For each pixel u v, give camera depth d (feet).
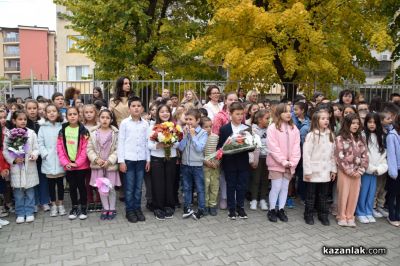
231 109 17.76
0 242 14.56
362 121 18.21
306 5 29.91
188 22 40.75
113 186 17.42
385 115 17.37
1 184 17.28
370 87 34.96
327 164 17.04
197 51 35.78
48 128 17.58
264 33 29.48
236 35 31.37
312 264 13.04
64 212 17.84
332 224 17.15
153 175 17.56
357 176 16.70
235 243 14.74
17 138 16.38
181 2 42.27
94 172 17.46
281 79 33.76
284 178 17.53
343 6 30.50
